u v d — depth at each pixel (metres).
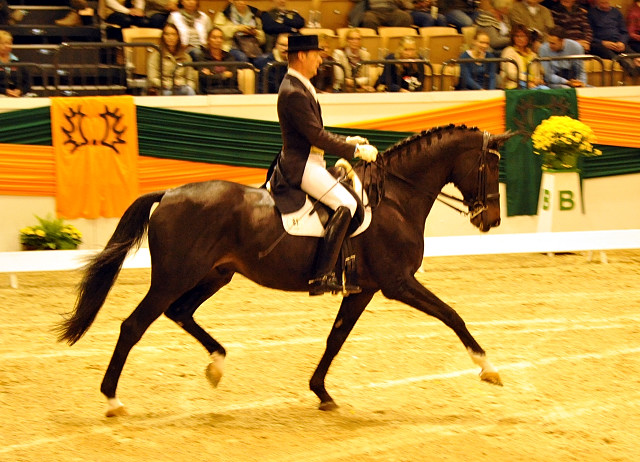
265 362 8.95
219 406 7.66
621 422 7.25
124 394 7.96
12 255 12.45
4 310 11.12
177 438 6.84
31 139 13.55
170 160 14.19
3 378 8.38
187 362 8.97
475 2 18.12
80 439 6.81
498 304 11.48
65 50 15.89
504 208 15.42
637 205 16.03
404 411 7.54
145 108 13.94
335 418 7.36
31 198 13.72
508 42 16.81
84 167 13.79
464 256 14.85
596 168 15.73
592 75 17.28
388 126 14.82
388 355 9.21
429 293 7.50
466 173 7.71
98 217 13.96
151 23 16.08
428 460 6.42
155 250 7.21
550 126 14.74
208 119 14.21
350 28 16.45
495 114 15.18
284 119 7.27
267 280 7.44
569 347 9.50
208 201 7.22
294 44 7.20
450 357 9.16
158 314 7.23
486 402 7.76
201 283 7.73
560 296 11.94
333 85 15.04
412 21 17.36
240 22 15.67
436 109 14.96
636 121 15.81
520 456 6.49
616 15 18.23
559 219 15.27
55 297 11.86
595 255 14.77
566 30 17.69
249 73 14.84
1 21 16.41
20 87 14.02
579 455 6.52
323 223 7.30
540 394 7.98
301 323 10.54
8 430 7.00
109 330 10.22
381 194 7.52
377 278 7.53
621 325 10.44
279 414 7.46
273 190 7.40
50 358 9.07
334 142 7.13
